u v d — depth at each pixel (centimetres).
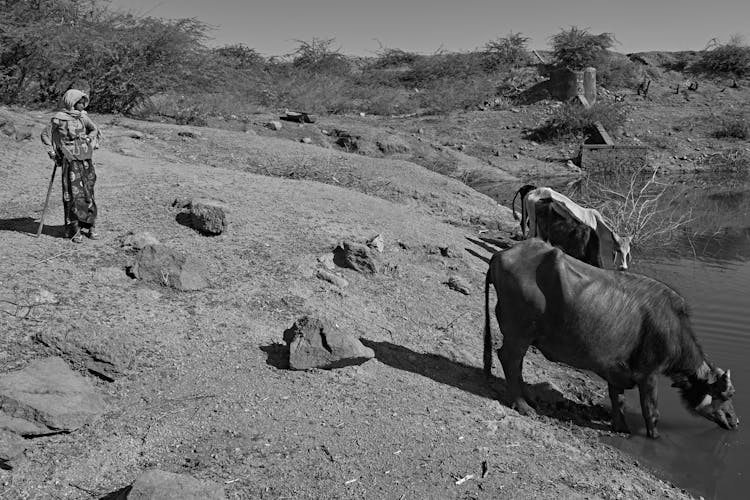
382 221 1128
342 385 629
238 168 1566
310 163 1652
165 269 779
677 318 657
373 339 754
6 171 1134
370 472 510
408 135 2700
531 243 678
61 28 1906
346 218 1098
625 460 624
